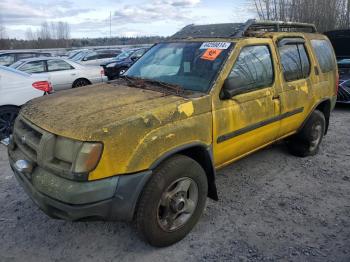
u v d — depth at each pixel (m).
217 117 3.45
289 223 3.61
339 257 3.08
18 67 10.27
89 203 2.65
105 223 3.61
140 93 3.48
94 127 2.68
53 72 10.76
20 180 3.20
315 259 3.05
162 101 3.18
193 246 3.25
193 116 3.22
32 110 3.34
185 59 3.95
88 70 11.59
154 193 2.93
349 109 9.07
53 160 2.78
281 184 4.51
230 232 3.46
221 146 3.60
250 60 3.92
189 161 3.18
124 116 2.83
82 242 3.32
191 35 4.47
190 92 3.45
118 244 3.29
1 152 5.75
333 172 4.88
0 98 6.19
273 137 4.49
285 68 4.49
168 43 4.45
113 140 2.69
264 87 4.10
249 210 3.86
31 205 3.96
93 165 2.62
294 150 5.36
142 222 2.97
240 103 3.71
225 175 4.77
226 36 4.10
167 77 3.90
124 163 2.75
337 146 5.97
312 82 5.02
